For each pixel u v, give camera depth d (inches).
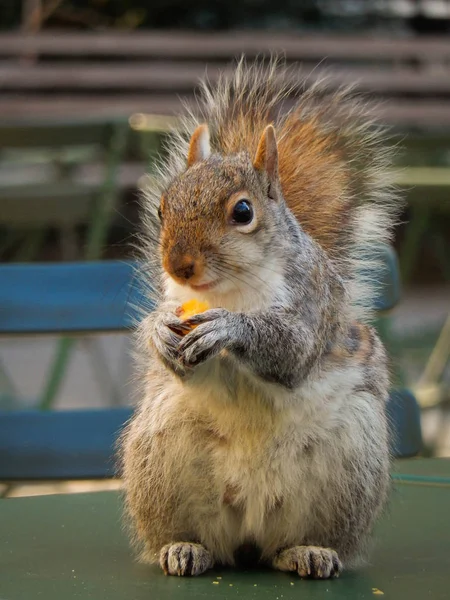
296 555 76.2
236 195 76.4
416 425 84.8
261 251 76.5
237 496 77.0
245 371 76.0
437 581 75.3
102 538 78.5
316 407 76.7
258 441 76.7
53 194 115.3
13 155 140.3
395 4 215.8
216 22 214.8
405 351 129.0
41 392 123.6
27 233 148.9
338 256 79.7
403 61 171.5
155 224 79.6
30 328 84.7
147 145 107.7
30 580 75.0
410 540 78.5
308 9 217.2
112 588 74.5
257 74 81.8
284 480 76.7
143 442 77.2
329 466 76.7
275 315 76.3
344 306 78.4
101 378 126.0
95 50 157.5
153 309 79.4
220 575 76.1
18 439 84.0
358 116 81.9
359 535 77.1
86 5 203.6
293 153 80.7
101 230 114.2
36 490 97.1
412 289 200.8
